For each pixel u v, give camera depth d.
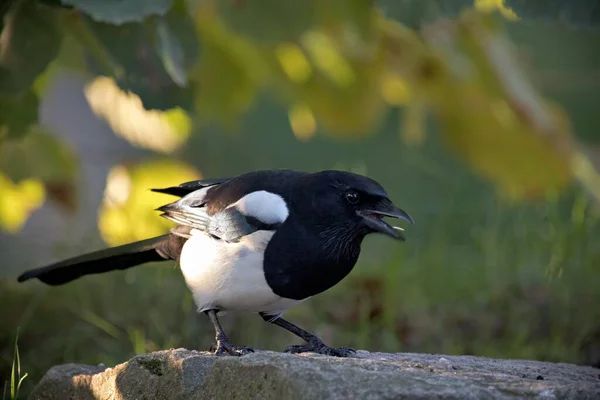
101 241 13.60
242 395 6.62
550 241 13.12
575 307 12.27
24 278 9.89
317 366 6.42
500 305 12.73
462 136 14.37
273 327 12.05
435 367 7.25
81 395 8.21
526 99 14.10
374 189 8.07
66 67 12.64
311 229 8.05
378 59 13.87
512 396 6.32
